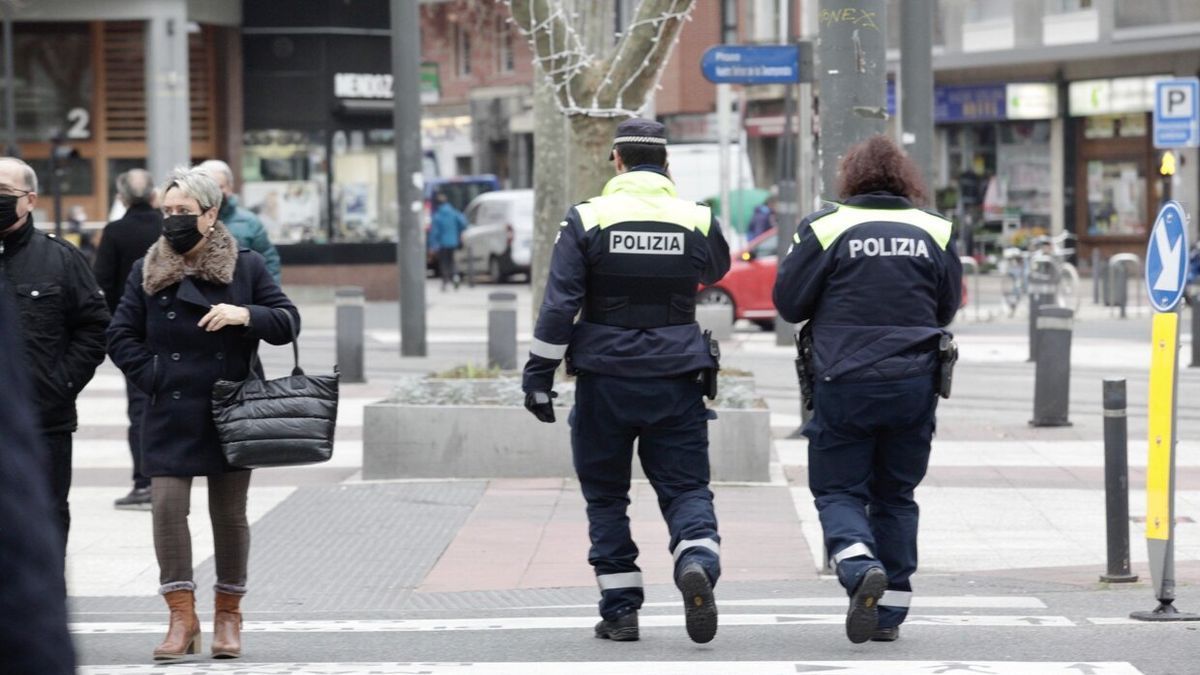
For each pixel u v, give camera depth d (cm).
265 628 2030
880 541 1836
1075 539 2619
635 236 1786
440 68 16475
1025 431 3928
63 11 8525
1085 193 11019
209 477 1847
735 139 12400
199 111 8925
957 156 11738
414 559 2525
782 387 4925
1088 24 10606
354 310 4922
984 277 11256
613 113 3256
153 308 1819
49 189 8844
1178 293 1989
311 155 8994
